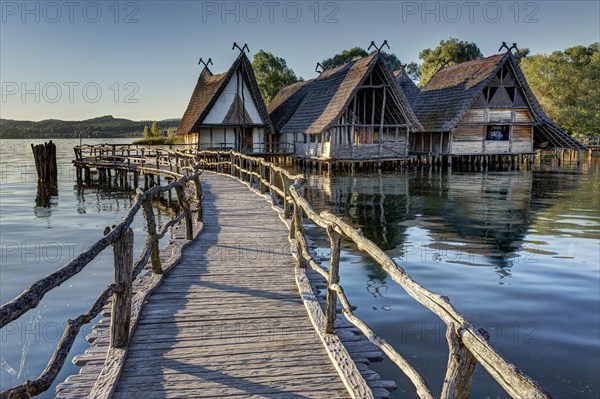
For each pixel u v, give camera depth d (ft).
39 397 16.17
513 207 56.29
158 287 20.66
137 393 12.33
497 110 112.88
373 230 43.09
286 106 132.16
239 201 47.06
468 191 71.87
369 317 21.72
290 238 29.07
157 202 74.28
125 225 14.83
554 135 116.98
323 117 101.50
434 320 21.30
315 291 20.56
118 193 84.17
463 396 7.20
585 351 18.26
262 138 115.65
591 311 22.57
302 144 113.80
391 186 79.00
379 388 12.66
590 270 29.63
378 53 96.78
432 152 115.55
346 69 109.81
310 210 19.10
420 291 9.25
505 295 24.95
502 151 113.91
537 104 113.60
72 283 30.32
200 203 36.27
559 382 15.96
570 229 43.01
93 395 11.84
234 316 17.54
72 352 19.67
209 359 14.19
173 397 12.15
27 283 31.07
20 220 57.00
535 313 22.38
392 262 11.14
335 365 13.69
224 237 31.01
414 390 15.25
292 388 12.66
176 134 125.39
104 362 13.79
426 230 42.93
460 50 202.49
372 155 102.12
